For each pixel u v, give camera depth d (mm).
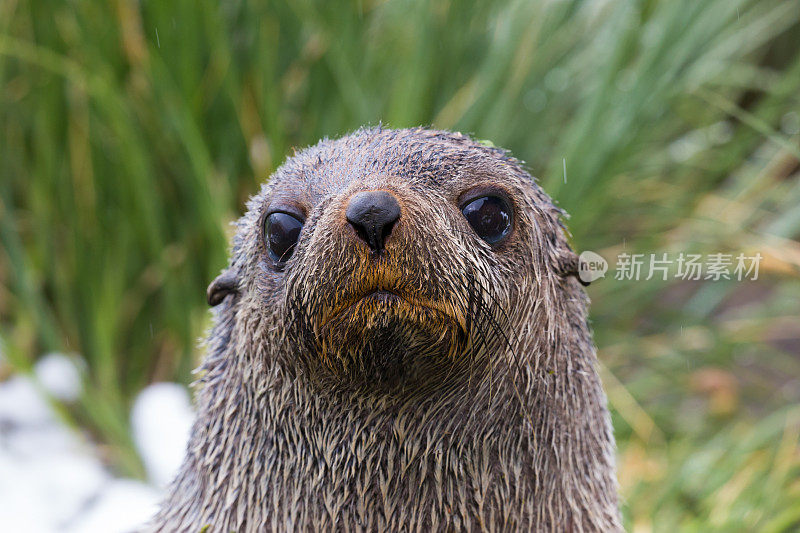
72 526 17391
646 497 18422
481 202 9727
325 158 10164
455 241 9109
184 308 20828
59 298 21797
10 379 21734
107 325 20469
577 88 24031
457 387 10000
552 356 10641
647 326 23844
